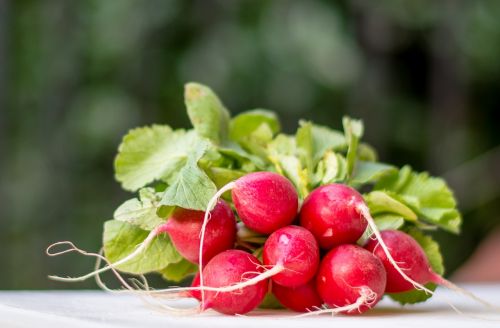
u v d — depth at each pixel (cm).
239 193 51
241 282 50
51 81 137
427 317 52
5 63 134
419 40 146
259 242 53
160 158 56
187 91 57
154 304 55
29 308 51
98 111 135
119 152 56
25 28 139
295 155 58
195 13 138
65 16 138
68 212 133
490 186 147
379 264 51
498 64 146
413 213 55
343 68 139
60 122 136
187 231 51
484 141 150
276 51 138
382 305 59
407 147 149
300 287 52
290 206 51
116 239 54
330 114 141
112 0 137
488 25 145
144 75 138
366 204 52
